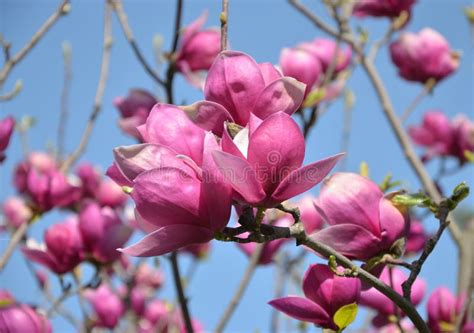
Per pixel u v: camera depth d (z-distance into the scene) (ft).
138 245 2.53
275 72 2.79
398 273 3.31
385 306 3.50
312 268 2.88
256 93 2.69
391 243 2.90
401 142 4.65
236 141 2.57
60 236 4.36
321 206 2.96
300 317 2.87
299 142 2.50
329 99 4.28
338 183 2.96
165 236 2.54
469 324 3.56
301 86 2.65
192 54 4.29
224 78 2.70
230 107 2.70
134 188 2.54
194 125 2.65
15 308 3.35
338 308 2.85
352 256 2.91
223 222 2.54
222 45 2.85
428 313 3.63
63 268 4.38
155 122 2.65
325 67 4.43
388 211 2.91
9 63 4.33
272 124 2.50
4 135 3.81
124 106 4.48
